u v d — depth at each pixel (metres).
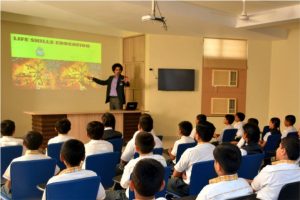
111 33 8.85
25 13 6.68
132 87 8.82
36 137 2.70
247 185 1.83
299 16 5.72
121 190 2.79
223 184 1.77
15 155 3.21
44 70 7.81
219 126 8.32
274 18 6.07
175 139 8.06
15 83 7.38
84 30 8.35
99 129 3.21
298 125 7.77
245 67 8.35
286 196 1.95
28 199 2.56
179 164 2.82
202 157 2.78
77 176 2.06
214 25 6.40
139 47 8.58
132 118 7.01
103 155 2.85
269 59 8.50
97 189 2.06
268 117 8.55
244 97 8.40
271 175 2.12
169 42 8.14
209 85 8.26
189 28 6.79
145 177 1.39
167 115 8.22
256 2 5.61
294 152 2.13
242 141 3.59
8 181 2.64
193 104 8.25
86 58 8.54
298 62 7.79
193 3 5.67
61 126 3.62
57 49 8.00
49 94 7.92
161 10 5.20
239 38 8.18
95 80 7.53
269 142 4.53
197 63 8.20
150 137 2.44
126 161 3.33
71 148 2.08
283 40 8.16
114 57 9.12
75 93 8.38
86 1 4.78
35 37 7.63
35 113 5.69
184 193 2.71
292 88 7.95
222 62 8.26
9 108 7.31
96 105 8.77
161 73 8.09
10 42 7.27
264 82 8.49
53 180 2.03
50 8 6.14
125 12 5.46
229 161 1.78
